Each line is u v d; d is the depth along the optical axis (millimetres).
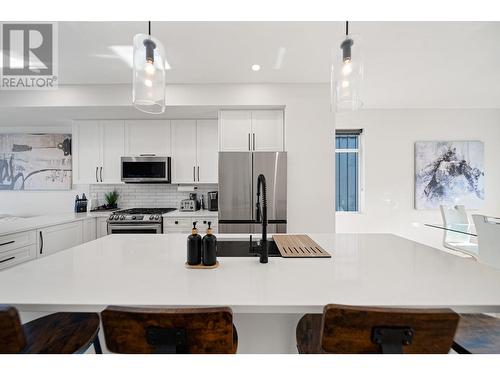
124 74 2789
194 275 1052
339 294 869
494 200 4414
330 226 3135
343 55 1401
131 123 3627
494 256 2074
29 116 3480
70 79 2912
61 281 979
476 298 841
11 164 4039
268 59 2514
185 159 3637
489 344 973
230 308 729
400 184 4480
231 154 2973
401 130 4473
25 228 2281
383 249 1494
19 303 802
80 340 978
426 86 3336
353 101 1400
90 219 3260
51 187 4043
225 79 2986
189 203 3648
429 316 673
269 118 3258
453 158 4410
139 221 3195
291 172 3141
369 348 697
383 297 847
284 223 2965
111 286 932
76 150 3607
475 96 3758
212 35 2094
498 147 4449
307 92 3121
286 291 893
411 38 2156
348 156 4734
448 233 3111
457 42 2225
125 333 694
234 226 2965
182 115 3492
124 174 3518
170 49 2309
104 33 2039
